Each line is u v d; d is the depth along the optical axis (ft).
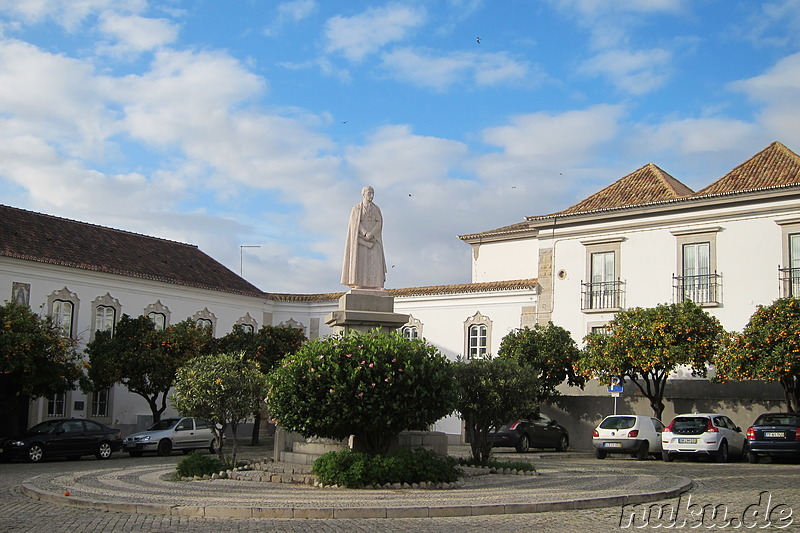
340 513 36.60
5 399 85.35
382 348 46.65
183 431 86.63
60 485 49.26
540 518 36.42
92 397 101.09
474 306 112.06
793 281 90.94
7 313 79.71
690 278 98.02
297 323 125.29
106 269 102.37
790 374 76.95
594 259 105.81
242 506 37.65
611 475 54.90
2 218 99.35
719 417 76.02
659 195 103.24
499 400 54.54
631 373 88.12
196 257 125.18
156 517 37.14
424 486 45.60
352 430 47.06
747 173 98.94
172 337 93.91
